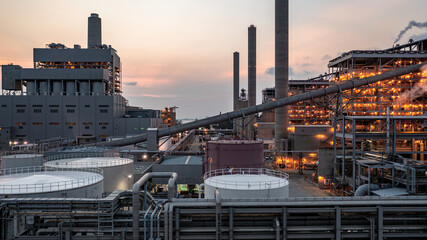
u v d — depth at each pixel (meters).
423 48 107.94
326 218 21.91
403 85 97.44
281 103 80.31
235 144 41.81
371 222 21.62
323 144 86.62
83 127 110.44
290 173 77.62
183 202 21.69
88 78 111.44
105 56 117.44
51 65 118.00
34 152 68.38
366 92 97.75
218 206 20.86
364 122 92.94
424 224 22.33
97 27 134.12
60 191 24.97
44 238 22.11
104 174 37.91
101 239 21.91
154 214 21.83
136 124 112.00
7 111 108.69
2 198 23.48
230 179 26.28
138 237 21.33
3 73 119.06
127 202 23.72
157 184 50.53
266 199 21.75
